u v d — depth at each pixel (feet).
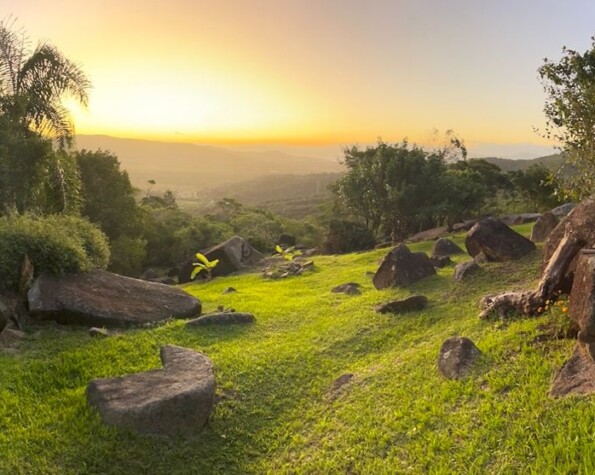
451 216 109.70
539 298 27.73
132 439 21.31
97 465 19.93
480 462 16.72
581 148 37.76
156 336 34.14
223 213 231.91
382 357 30.55
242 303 47.85
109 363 28.89
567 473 14.82
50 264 36.83
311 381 28.63
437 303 38.01
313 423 23.84
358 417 22.71
